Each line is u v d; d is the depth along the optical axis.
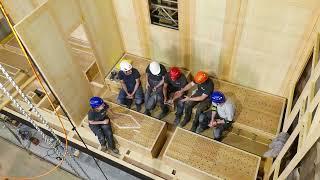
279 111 4.43
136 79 4.64
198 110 4.41
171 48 4.96
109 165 4.82
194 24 4.30
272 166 3.77
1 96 5.00
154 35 4.90
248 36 4.02
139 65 5.40
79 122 4.87
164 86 4.47
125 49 5.62
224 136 4.59
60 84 4.04
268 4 3.51
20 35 3.13
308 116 2.67
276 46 3.94
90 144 4.64
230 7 3.79
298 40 3.72
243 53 4.30
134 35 5.15
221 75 4.92
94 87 5.32
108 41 5.00
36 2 4.72
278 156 3.56
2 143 5.25
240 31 4.01
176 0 4.24
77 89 4.49
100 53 4.87
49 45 3.62
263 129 4.23
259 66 4.36
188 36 4.55
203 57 4.78
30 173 4.86
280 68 4.20
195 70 5.14
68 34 3.93
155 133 4.29
